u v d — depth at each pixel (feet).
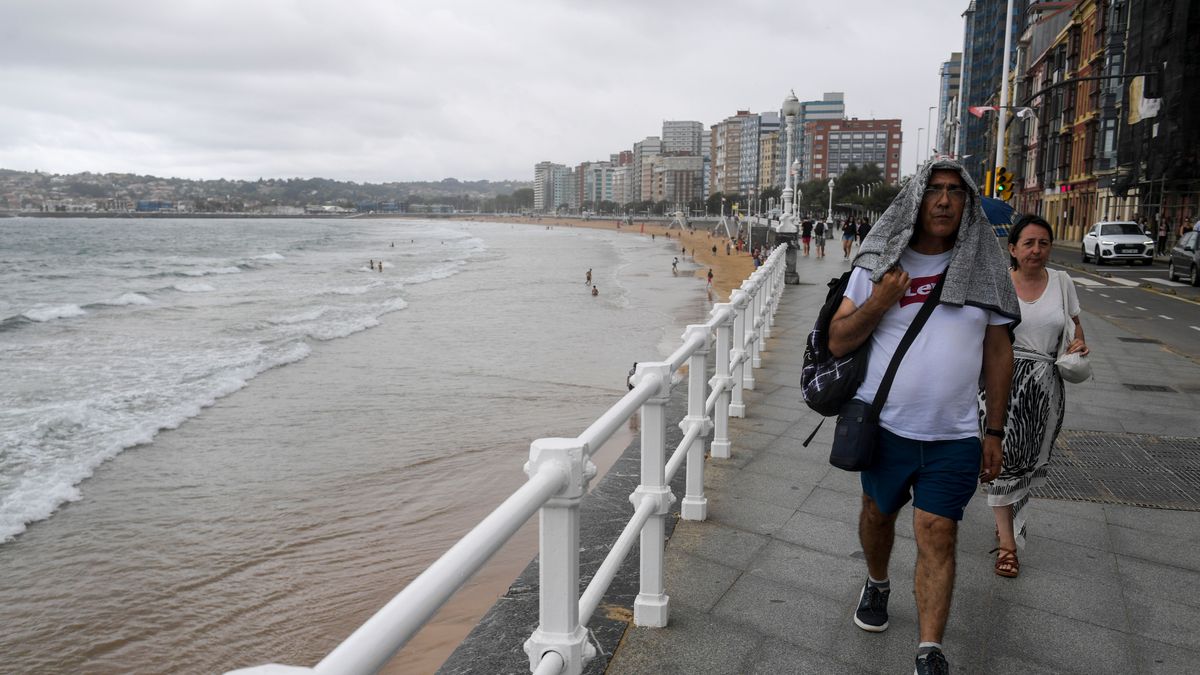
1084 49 177.88
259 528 30.81
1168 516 15.21
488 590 22.06
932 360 8.78
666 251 284.20
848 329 8.87
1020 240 12.46
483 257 255.70
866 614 10.44
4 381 58.90
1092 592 12.00
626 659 9.71
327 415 47.80
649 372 9.99
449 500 33.30
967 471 8.81
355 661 3.43
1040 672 9.78
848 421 9.00
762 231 122.83
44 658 22.26
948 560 8.75
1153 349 36.86
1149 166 125.59
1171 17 118.62
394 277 173.99
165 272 185.57
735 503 15.31
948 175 8.79
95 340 80.79
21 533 30.63
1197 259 70.38
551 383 56.54
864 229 92.63
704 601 11.27
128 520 31.73
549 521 6.79
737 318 22.38
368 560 27.73
